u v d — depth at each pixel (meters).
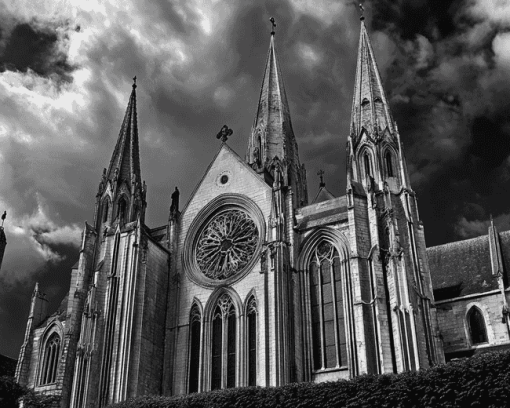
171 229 86.38
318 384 57.75
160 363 77.44
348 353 67.69
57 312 101.19
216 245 83.06
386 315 66.19
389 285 67.44
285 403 57.53
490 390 50.19
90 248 90.12
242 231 81.81
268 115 108.75
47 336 97.00
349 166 82.56
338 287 73.12
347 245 73.75
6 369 104.69
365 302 67.81
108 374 73.88
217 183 87.25
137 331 75.19
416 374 54.28
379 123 84.31
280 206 77.56
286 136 107.31
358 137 84.25
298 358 69.44
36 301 102.44
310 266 75.75
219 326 77.25
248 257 79.62
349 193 74.62
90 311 78.62
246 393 59.94
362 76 91.00
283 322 69.38
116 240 83.88
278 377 66.00
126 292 77.69
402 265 67.12
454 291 87.19
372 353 65.25
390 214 71.31
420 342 63.66
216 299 78.62
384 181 76.69
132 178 98.06
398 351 63.25
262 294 75.31
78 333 83.81
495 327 81.25
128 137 103.94
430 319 67.44
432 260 94.94
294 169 106.00
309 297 73.69
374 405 53.75
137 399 65.31
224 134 91.25
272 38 121.00
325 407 55.78
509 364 50.78
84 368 74.69
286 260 74.06
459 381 51.84
